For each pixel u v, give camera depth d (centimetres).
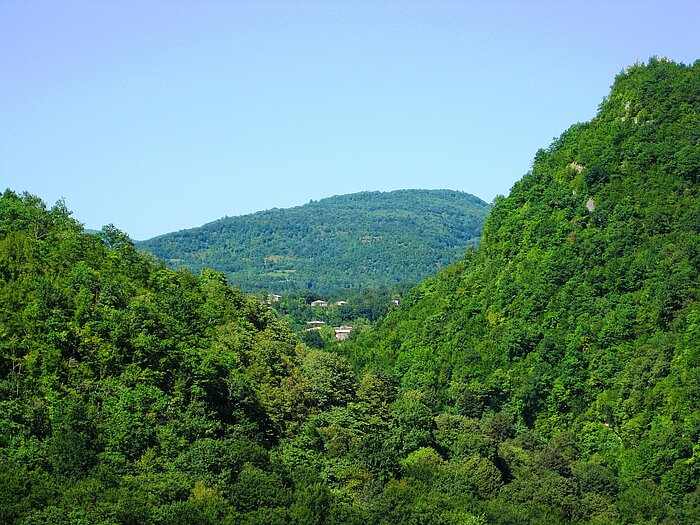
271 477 16038
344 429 19150
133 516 14200
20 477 14412
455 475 18250
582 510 18350
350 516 16100
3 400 15675
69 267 18850
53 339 16638
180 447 16125
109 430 15838
